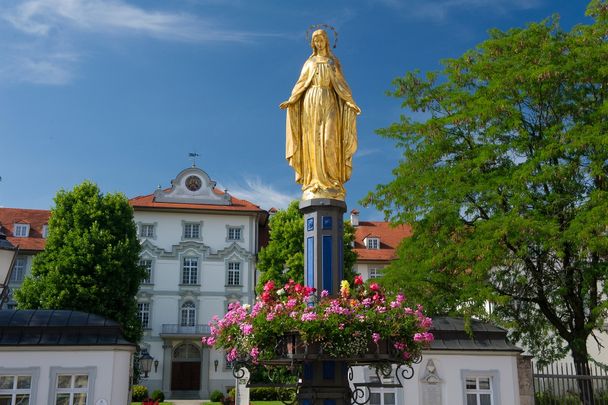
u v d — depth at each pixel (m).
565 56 21.42
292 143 10.21
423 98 24.78
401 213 23.19
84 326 17.52
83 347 16.98
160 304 50.06
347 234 41.44
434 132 23.09
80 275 37.03
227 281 51.72
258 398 40.12
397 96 25.17
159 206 51.56
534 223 18.92
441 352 16.27
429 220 22.02
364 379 15.91
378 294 8.61
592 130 19.78
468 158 22.50
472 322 17.84
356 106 10.20
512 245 20.53
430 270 21.41
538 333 22.94
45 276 37.28
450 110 23.92
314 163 9.94
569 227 19.33
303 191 10.02
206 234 52.41
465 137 23.41
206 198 53.22
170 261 51.19
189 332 49.22
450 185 21.73
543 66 20.97
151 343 49.00
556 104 22.09
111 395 16.88
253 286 51.97
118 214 39.59
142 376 47.44
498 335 17.19
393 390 15.97
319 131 9.98
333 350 7.85
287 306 8.16
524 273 21.73
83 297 36.31
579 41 21.70
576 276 21.14
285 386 8.84
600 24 22.02
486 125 22.20
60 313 18.03
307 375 8.82
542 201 20.97
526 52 22.20
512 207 20.89
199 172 53.66
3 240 10.46
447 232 21.77
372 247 55.56
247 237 53.00
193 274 51.44
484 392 16.30
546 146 20.30
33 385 16.48
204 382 48.59
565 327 21.91
